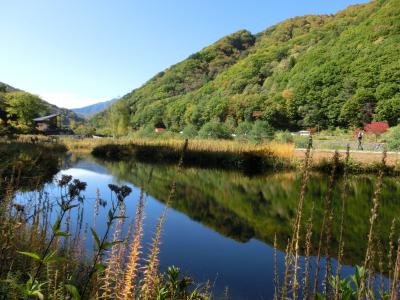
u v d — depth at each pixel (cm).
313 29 11200
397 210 903
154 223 752
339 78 6131
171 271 279
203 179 1527
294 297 202
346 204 982
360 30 7431
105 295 255
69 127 8069
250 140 3006
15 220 285
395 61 5650
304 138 3041
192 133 3972
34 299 197
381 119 5131
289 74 7938
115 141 3378
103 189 1177
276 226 788
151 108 10000
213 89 9881
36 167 927
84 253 411
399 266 137
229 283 473
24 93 6138
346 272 459
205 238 674
